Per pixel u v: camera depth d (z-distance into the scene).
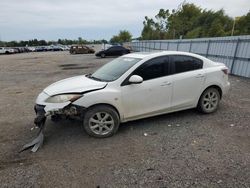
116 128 4.60
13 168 3.55
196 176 3.20
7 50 53.88
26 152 4.04
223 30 41.91
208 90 5.54
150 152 3.91
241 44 11.67
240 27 45.25
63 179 3.24
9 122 5.62
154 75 4.83
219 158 3.64
